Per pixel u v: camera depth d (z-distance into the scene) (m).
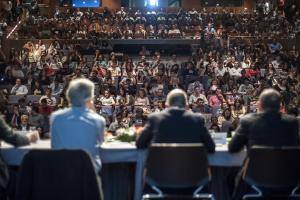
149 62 18.77
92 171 3.68
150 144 4.00
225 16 26.36
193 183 3.69
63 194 3.67
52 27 24.20
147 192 3.87
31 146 4.32
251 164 3.77
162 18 26.08
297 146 4.05
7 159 4.19
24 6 26.53
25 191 3.68
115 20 25.59
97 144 4.06
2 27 22.30
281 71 17.86
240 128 4.09
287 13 26.52
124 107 12.50
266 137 3.99
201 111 12.91
